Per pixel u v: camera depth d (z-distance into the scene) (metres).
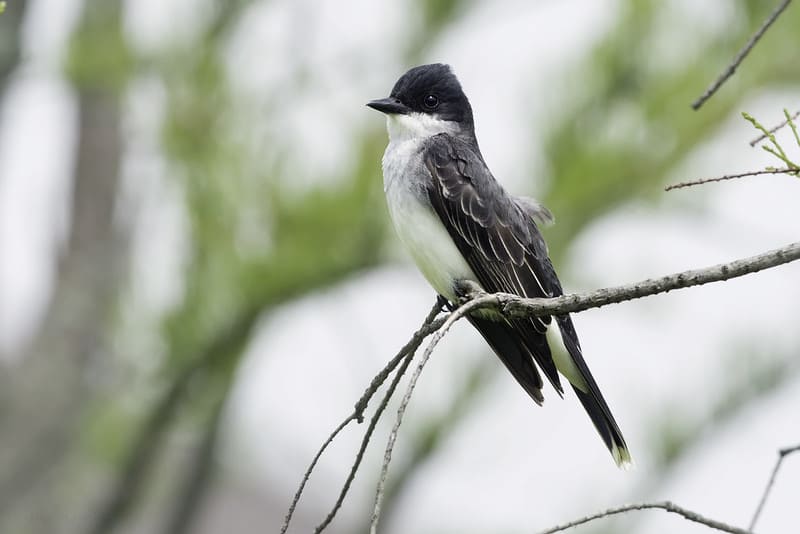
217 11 11.34
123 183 13.19
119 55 11.28
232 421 12.70
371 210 10.95
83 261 13.20
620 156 11.05
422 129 8.93
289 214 10.91
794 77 10.90
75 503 13.23
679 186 5.22
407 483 11.95
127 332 11.62
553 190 11.15
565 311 5.93
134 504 12.79
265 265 10.97
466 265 8.46
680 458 12.01
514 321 7.78
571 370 8.31
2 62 11.53
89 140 13.20
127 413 12.45
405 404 5.35
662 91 11.03
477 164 8.67
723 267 5.45
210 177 11.02
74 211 13.27
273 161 10.98
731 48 10.99
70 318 13.16
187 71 11.21
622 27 11.02
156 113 11.23
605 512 5.20
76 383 13.13
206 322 11.33
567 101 11.18
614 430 8.25
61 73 11.43
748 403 12.06
